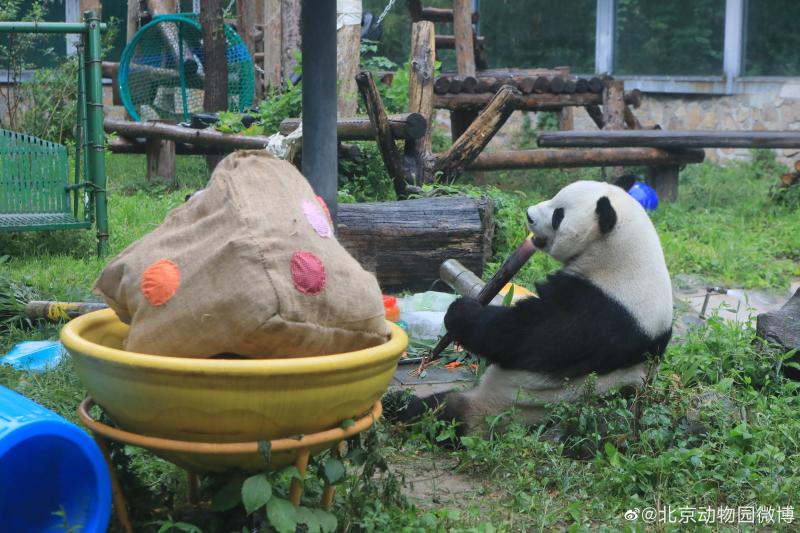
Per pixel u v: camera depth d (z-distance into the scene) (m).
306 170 4.85
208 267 2.93
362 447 3.48
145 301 2.99
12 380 4.74
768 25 15.37
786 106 15.12
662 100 16.69
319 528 3.05
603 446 4.27
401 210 7.14
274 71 13.77
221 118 11.37
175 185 12.38
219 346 2.93
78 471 2.97
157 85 13.98
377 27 14.34
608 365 4.22
